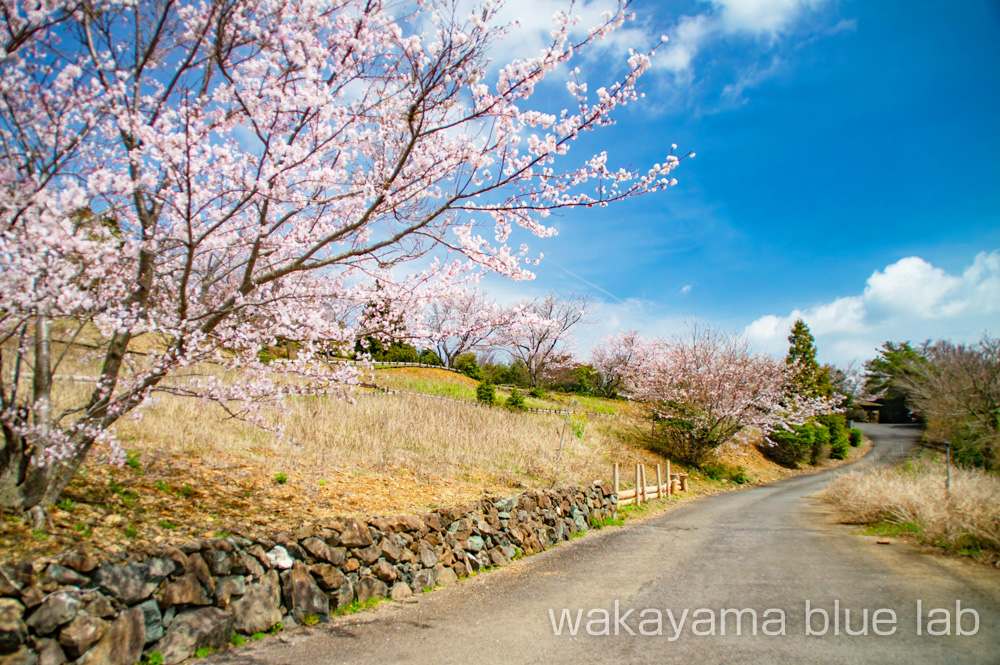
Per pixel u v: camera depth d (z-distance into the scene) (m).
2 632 3.11
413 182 5.34
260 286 5.25
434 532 6.69
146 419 7.60
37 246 3.67
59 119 4.05
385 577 5.77
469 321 6.02
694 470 20.64
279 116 4.73
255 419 5.25
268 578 4.70
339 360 5.75
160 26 4.29
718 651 4.59
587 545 9.01
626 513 12.21
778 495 17.31
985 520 7.65
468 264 5.95
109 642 3.54
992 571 6.88
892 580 6.58
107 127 4.44
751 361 22.61
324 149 5.05
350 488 7.26
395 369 25.80
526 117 4.95
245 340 5.28
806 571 7.08
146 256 4.47
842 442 32.25
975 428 22.59
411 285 5.86
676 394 21.67
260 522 5.30
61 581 3.48
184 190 4.24
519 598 6.04
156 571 3.93
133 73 4.49
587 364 44.59
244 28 4.32
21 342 4.29
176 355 4.40
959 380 24.84
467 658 4.38
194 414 8.45
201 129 4.52
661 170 5.22
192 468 6.42
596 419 23.75
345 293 5.50
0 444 4.53
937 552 7.84
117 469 5.72
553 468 12.27
